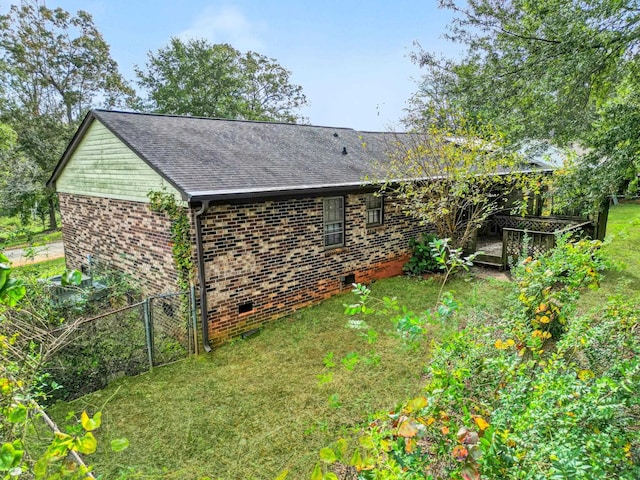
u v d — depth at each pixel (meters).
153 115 9.39
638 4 5.05
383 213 10.02
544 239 9.84
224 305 6.96
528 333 3.59
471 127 9.33
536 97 6.45
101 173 8.80
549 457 1.86
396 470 1.91
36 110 23.75
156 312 7.54
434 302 8.25
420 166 9.52
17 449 1.43
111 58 27.25
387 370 5.54
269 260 7.59
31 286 5.70
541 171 10.09
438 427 2.33
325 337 6.84
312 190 7.70
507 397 2.52
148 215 7.46
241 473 3.83
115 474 3.81
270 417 4.67
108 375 5.52
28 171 17.20
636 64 5.63
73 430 2.07
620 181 5.19
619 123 5.06
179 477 3.80
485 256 10.84
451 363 3.05
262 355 6.30
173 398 5.12
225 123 10.55
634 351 3.13
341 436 4.16
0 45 22.41
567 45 5.70
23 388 2.79
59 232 20.45
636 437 2.27
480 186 10.23
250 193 6.65
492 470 1.78
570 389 2.27
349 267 9.30
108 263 9.13
